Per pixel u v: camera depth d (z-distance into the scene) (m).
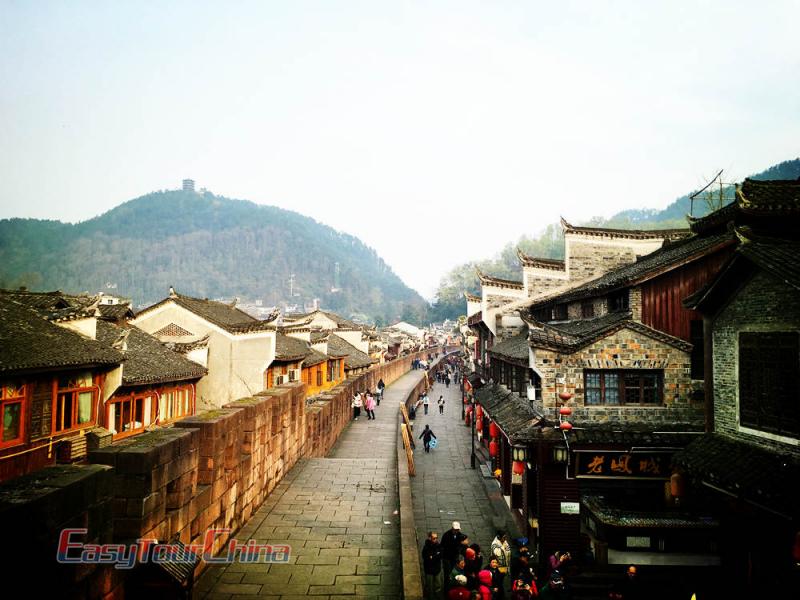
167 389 23.94
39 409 15.46
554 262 29.47
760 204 13.98
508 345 23.38
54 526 5.59
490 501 20.12
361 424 33.53
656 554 13.77
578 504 14.38
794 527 9.32
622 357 15.30
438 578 11.94
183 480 9.91
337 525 13.84
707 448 11.72
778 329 10.27
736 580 11.21
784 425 10.09
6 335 15.41
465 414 36.81
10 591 5.03
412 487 21.98
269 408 16.30
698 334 16.47
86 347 17.59
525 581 11.77
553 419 15.05
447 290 144.50
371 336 59.88
